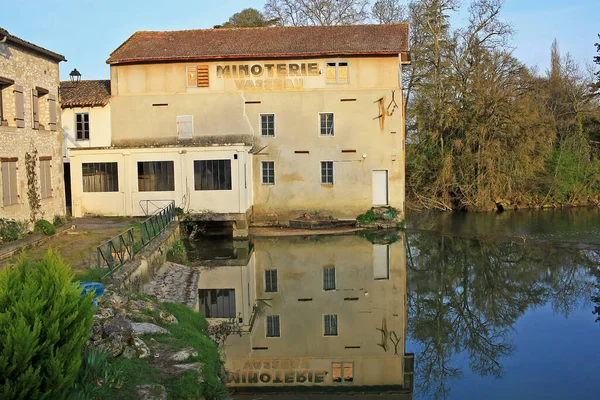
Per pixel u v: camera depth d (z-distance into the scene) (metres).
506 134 34.94
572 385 10.53
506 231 27.88
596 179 37.88
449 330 14.10
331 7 42.66
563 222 30.62
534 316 15.12
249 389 10.27
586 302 16.36
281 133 28.55
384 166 28.31
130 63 28.58
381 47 27.77
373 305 15.89
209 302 15.60
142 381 7.59
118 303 10.19
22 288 5.75
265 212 28.78
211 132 28.69
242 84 28.58
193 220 25.30
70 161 25.56
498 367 11.62
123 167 25.42
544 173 37.94
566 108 40.56
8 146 15.96
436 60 37.94
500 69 36.59
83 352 7.16
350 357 12.21
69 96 28.95
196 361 8.95
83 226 21.62
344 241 25.39
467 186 35.91
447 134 37.38
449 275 19.64
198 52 28.44
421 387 10.68
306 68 28.34
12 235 15.32
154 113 28.72
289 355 12.18
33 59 17.69
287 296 16.70
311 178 28.56
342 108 28.30
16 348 5.12
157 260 16.77
